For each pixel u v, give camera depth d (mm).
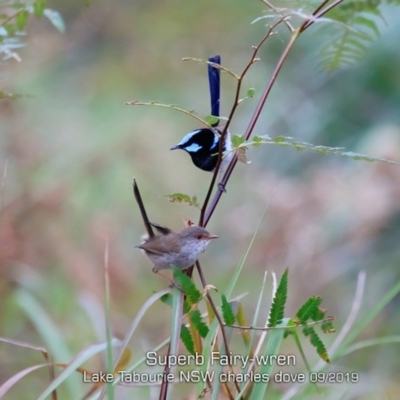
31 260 10883
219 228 13586
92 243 11906
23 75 14805
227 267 12742
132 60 16344
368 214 11633
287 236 12273
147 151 14383
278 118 13984
